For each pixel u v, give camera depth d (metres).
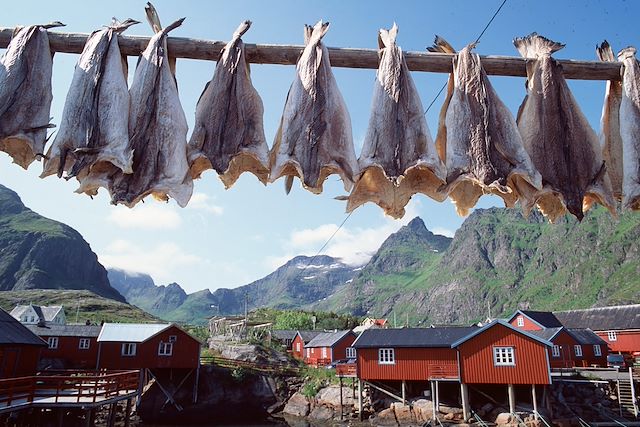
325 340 62.03
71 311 125.19
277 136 4.32
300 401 46.38
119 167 3.89
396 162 4.07
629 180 4.37
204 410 44.62
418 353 37.94
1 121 4.01
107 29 4.31
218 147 4.04
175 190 3.96
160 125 4.07
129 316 130.12
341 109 4.18
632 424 31.98
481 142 4.20
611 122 4.78
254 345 58.81
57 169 4.02
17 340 25.69
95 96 4.04
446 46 4.67
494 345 34.22
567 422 31.70
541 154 4.37
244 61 4.27
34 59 4.21
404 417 37.22
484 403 35.94
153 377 45.41
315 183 3.93
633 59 4.64
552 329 49.00
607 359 48.31
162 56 4.21
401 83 4.27
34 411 25.31
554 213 4.75
